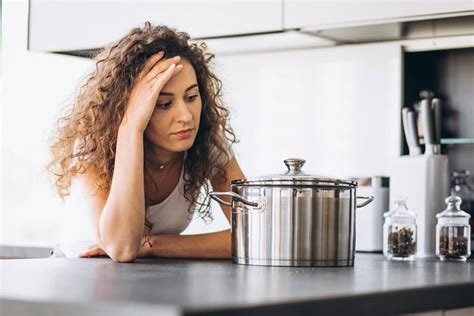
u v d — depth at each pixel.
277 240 1.92
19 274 1.58
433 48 3.00
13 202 4.66
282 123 3.29
